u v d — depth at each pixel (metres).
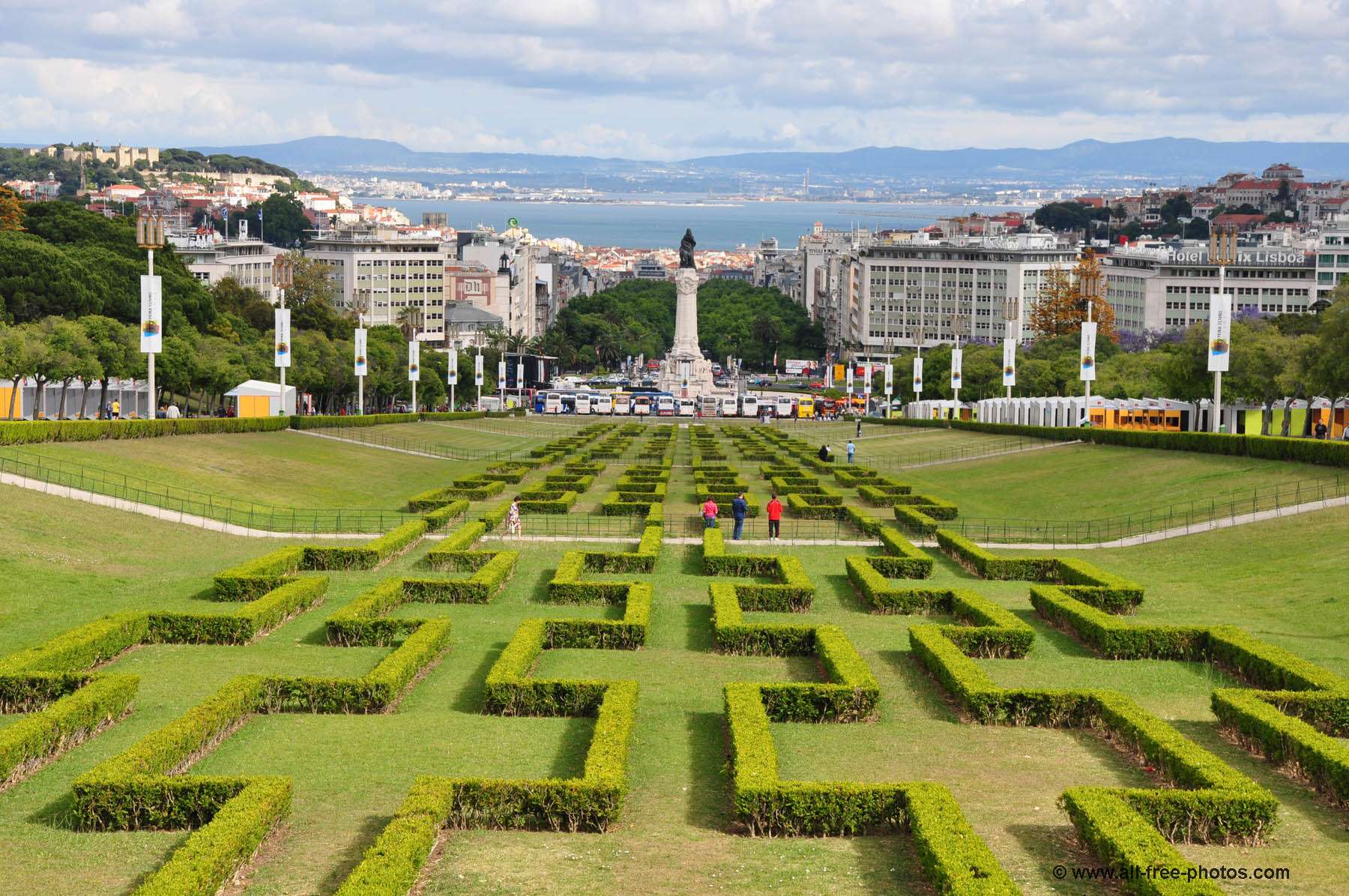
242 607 64.62
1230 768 40.31
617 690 49.28
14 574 70.12
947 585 78.00
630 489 119.50
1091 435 146.12
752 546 92.06
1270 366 154.75
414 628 61.75
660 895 34.69
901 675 57.22
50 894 34.50
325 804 40.59
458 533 88.50
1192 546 86.56
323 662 57.97
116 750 45.22
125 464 105.06
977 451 156.38
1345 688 49.44
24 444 103.06
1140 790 38.28
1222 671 57.97
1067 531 97.88
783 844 38.12
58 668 52.75
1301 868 36.06
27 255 179.25
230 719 47.09
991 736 48.28
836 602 73.94
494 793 39.22
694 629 66.56
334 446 148.25
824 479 135.12
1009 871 35.78
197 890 32.41
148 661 57.53
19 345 135.75
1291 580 73.31
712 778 43.78
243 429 143.12
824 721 50.16
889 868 36.53
